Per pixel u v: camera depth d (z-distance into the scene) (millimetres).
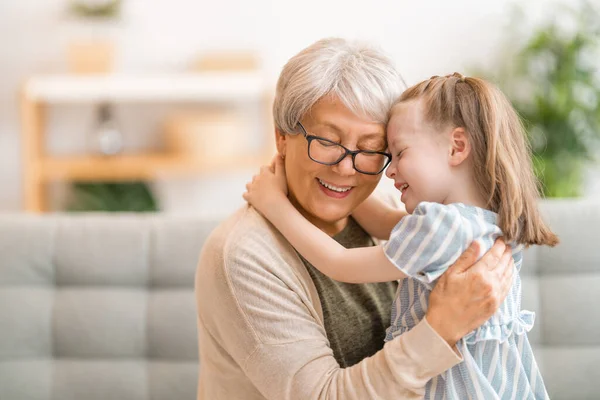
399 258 1235
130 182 4012
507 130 1288
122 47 4055
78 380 1977
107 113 4031
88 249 2031
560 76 3531
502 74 3869
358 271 1280
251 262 1305
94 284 2027
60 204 4121
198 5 4039
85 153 4121
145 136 4121
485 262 1220
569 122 3521
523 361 1354
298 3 4031
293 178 1396
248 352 1281
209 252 1355
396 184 1367
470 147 1280
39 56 4051
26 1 4012
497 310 1282
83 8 3854
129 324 1999
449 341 1198
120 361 1995
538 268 2014
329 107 1307
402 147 1318
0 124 4082
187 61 4074
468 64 3988
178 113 4105
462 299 1189
